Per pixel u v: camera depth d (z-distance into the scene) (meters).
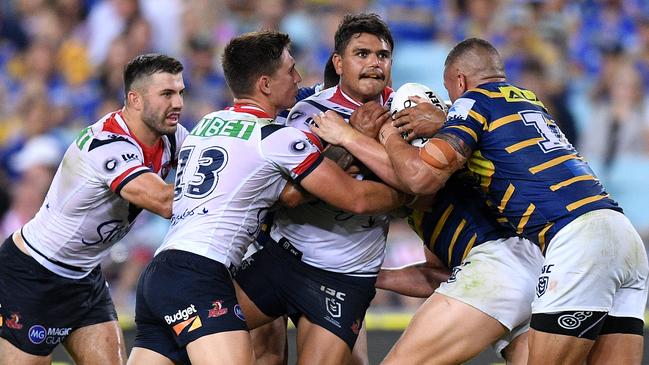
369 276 19.77
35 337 20.61
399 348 18.81
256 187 18.19
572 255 17.89
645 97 41.91
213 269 17.89
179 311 17.64
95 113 42.78
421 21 44.94
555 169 18.41
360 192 18.25
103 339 21.00
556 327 17.88
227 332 17.52
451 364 18.81
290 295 19.58
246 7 45.16
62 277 20.58
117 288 35.00
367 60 19.23
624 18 44.84
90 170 19.55
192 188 18.34
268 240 19.84
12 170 40.31
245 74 18.77
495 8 44.78
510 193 18.61
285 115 20.36
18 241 20.78
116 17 44.28
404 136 19.20
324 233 19.36
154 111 19.73
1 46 45.53
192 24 44.19
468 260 19.30
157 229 36.56
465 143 18.31
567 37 43.88
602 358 18.83
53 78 44.19
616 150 40.75
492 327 18.72
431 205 20.09
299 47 43.75
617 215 18.28
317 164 18.00
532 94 19.56
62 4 46.00
